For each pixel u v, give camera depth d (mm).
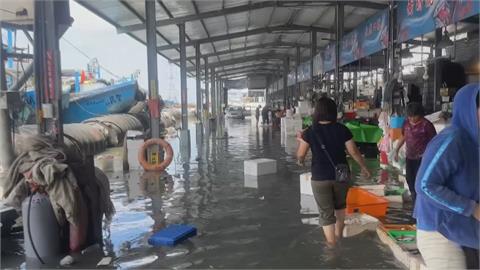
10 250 5027
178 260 4539
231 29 19422
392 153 9086
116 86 25000
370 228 5180
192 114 48812
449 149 2223
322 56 18828
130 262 4516
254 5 14953
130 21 13781
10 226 5672
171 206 6977
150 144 11414
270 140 19078
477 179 2244
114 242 5191
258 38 23719
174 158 13469
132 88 25484
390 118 9570
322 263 4305
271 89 50812
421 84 9883
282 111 27719
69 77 30031
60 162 4836
